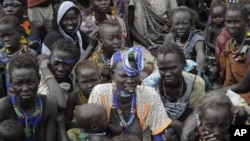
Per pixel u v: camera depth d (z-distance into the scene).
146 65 7.88
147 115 6.56
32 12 9.57
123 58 6.23
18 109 6.40
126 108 6.49
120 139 5.93
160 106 6.58
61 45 7.21
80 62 7.19
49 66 7.27
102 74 7.36
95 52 8.03
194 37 8.38
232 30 7.54
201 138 5.88
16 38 7.77
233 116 6.16
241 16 7.48
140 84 6.71
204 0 11.70
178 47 6.79
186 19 8.31
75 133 6.96
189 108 6.95
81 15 9.30
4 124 6.21
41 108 6.46
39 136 6.54
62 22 8.56
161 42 10.44
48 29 9.68
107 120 6.39
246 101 7.36
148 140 6.64
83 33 8.93
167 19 10.57
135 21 10.38
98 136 6.27
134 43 10.44
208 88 7.79
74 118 7.20
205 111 5.68
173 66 6.64
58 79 7.30
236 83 7.73
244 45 7.52
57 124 6.82
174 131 6.58
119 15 10.32
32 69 6.23
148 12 10.43
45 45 8.59
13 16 8.25
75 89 7.45
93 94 6.58
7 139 6.17
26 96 6.22
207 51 9.17
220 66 8.12
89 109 6.24
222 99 5.76
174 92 6.90
